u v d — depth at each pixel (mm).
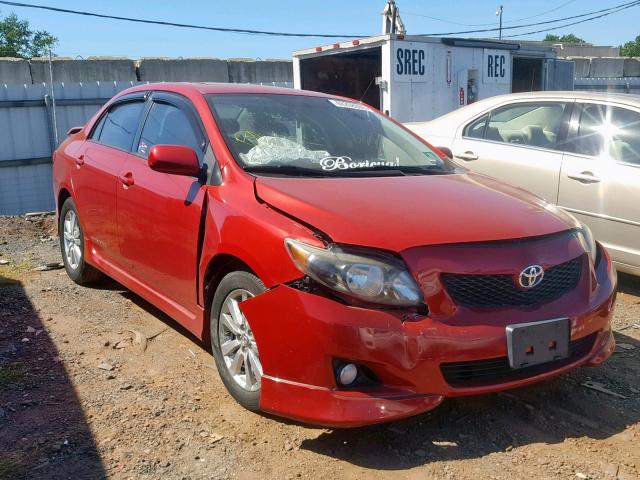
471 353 2814
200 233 3531
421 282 2818
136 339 4223
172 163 3555
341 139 4160
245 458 2910
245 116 4012
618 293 5605
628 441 3115
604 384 3727
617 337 4516
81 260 5250
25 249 6902
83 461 2844
